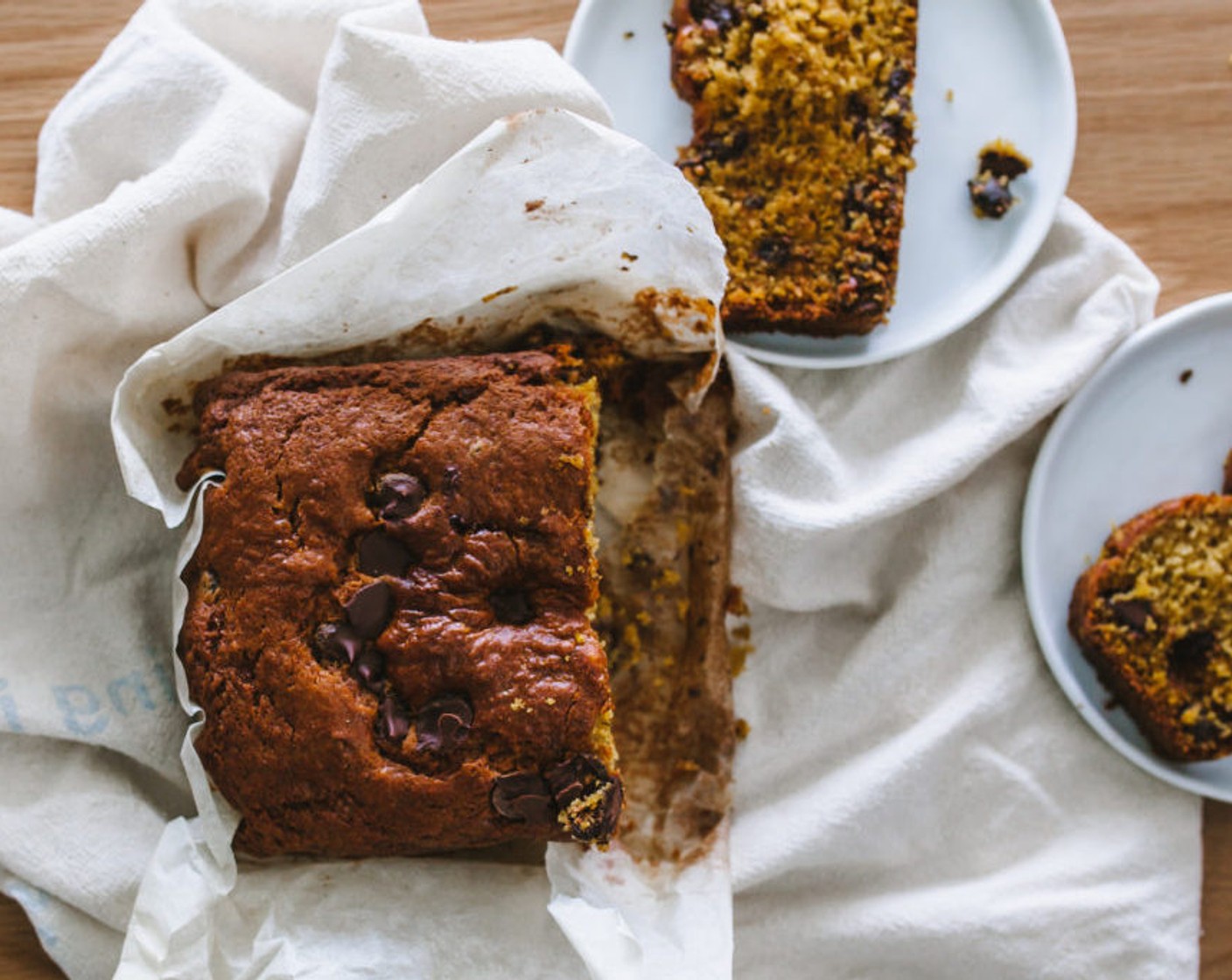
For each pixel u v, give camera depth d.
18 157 0.57
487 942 0.51
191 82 0.53
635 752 0.55
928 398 0.57
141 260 0.51
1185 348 0.56
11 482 0.52
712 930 0.53
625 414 0.55
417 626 0.48
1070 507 0.56
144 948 0.50
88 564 0.53
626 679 0.55
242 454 0.49
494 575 0.48
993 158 0.56
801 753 0.56
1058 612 0.56
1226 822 0.57
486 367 0.50
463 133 0.52
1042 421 0.57
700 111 0.55
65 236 0.50
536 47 0.52
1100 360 0.56
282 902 0.51
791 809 0.56
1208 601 0.54
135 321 0.52
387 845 0.49
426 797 0.48
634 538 0.56
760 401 0.56
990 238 0.56
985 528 0.57
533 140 0.49
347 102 0.52
